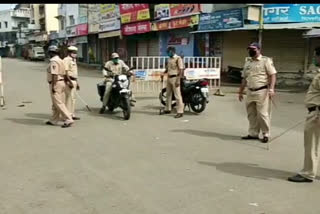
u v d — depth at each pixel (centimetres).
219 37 2103
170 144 754
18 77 2448
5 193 499
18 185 528
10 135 834
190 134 845
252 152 698
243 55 2042
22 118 1041
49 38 5334
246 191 506
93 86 1861
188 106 1171
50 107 1234
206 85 1113
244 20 1834
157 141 778
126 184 529
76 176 564
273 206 458
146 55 2911
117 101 1063
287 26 1744
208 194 494
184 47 2375
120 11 3016
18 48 7294
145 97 1454
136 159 648
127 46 3200
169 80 1074
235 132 867
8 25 7931
